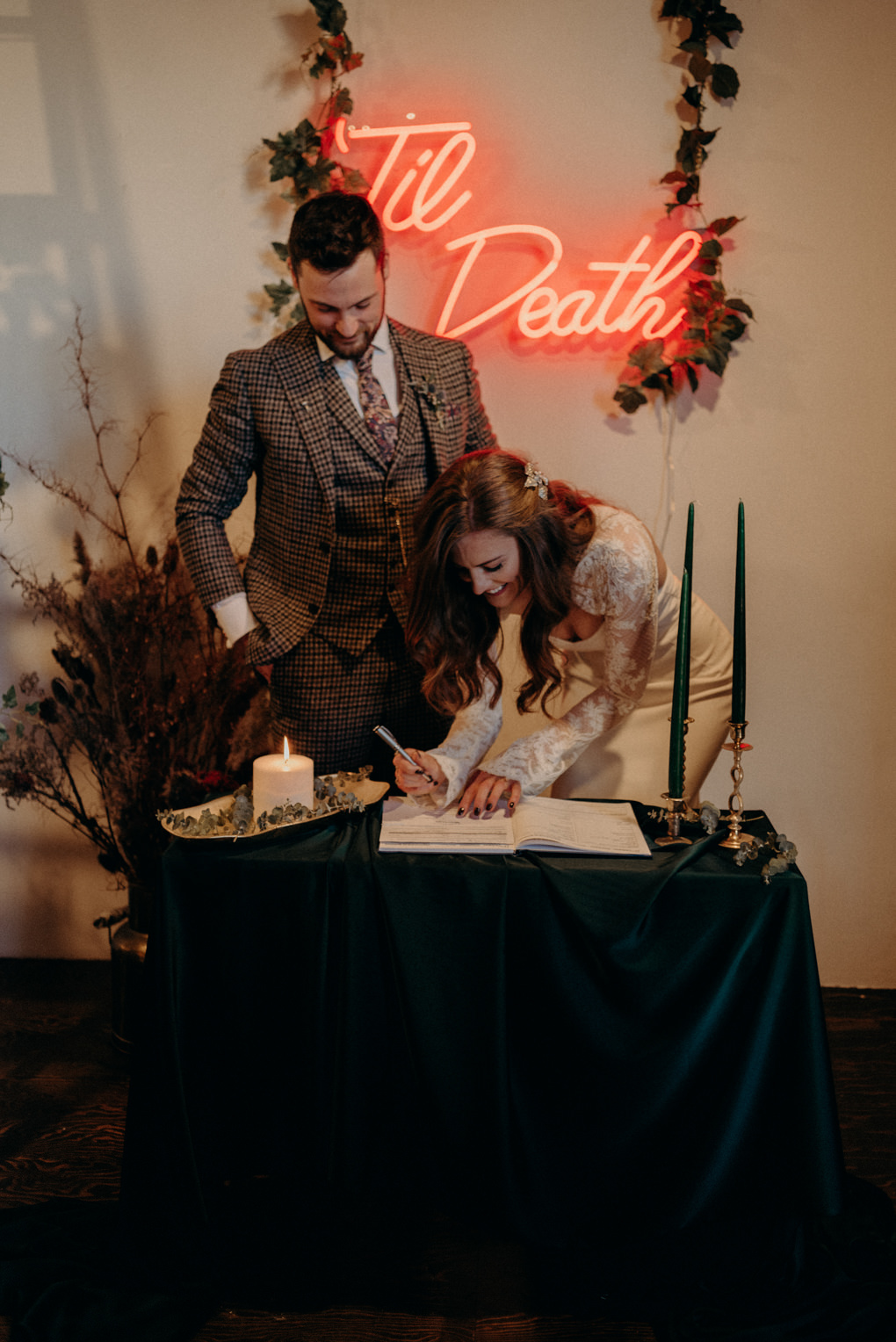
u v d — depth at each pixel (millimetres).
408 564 2100
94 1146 2062
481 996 1625
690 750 2172
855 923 2691
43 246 2494
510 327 2477
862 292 2402
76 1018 2529
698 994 1602
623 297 2447
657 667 2113
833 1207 1566
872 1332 1583
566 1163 1672
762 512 2518
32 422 2578
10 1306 1624
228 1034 1700
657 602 1973
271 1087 1735
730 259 2416
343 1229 1855
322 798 1822
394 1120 1714
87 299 2512
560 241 2432
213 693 2551
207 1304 1667
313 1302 1688
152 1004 1644
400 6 2346
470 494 1673
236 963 1658
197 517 2125
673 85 2344
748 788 2654
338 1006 1640
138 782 2562
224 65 2391
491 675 1896
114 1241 1708
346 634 2150
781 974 1577
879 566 2520
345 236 1841
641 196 2400
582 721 1892
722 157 2367
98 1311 1616
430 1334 1633
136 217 2467
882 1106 2189
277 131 2410
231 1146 1765
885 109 2318
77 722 2609
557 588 1730
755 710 2609
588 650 2066
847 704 2590
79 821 2559
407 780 1791
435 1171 1697
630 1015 1606
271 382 2043
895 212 2359
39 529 2629
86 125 2432
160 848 2439
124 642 2590
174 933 1638
